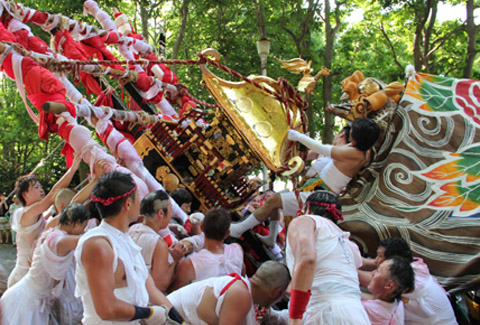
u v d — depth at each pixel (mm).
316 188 5453
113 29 6773
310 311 2990
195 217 4875
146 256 3641
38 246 3818
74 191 4941
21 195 4645
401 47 21156
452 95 5113
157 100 7270
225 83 5664
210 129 5754
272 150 5262
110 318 2426
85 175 17359
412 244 4355
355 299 2986
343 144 5270
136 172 5438
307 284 2814
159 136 5996
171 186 5824
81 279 2539
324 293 2975
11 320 3672
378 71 20203
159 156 5965
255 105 5641
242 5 18844
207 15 20484
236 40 19312
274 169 5137
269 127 5473
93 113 5363
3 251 13125
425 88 5238
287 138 5430
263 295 3082
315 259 2863
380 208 4742
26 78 5074
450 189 4578
